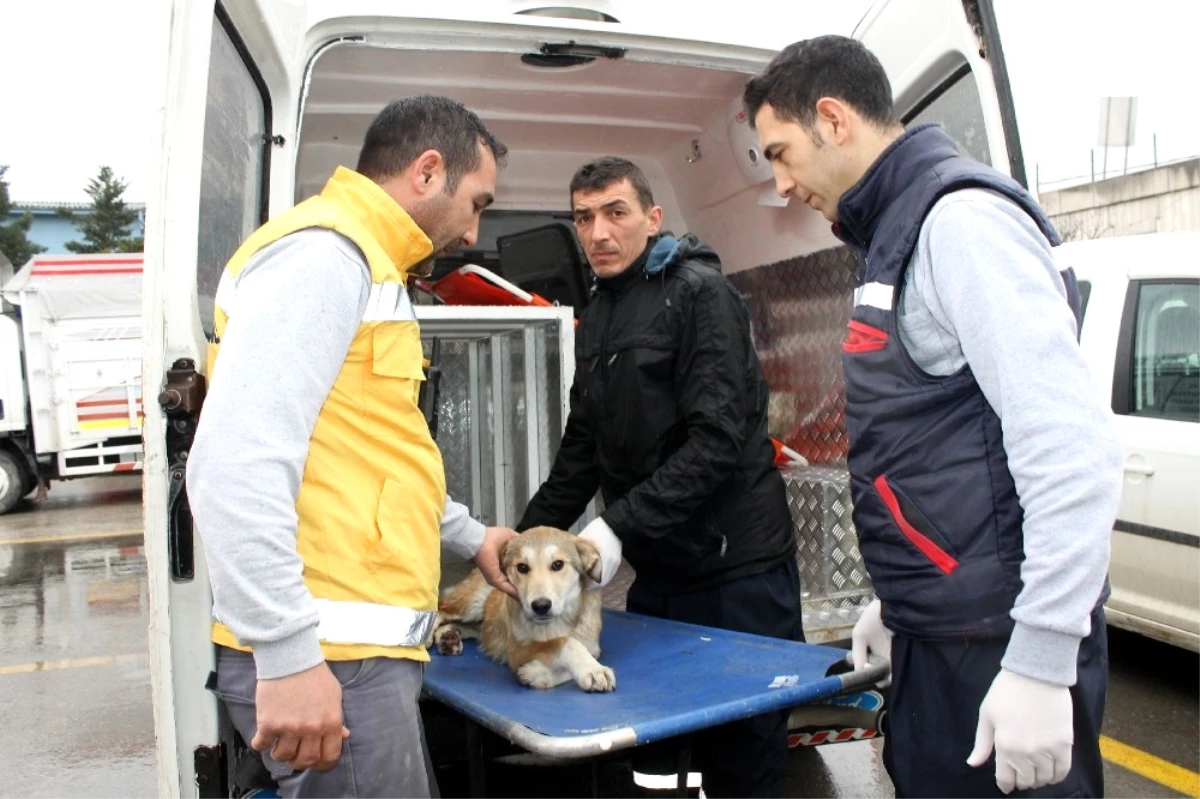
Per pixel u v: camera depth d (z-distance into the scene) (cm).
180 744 184
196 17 180
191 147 180
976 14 271
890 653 196
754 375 291
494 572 262
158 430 178
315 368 159
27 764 458
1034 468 144
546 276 454
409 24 302
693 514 288
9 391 1316
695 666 253
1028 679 144
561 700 233
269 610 147
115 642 669
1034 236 158
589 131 437
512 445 416
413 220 192
